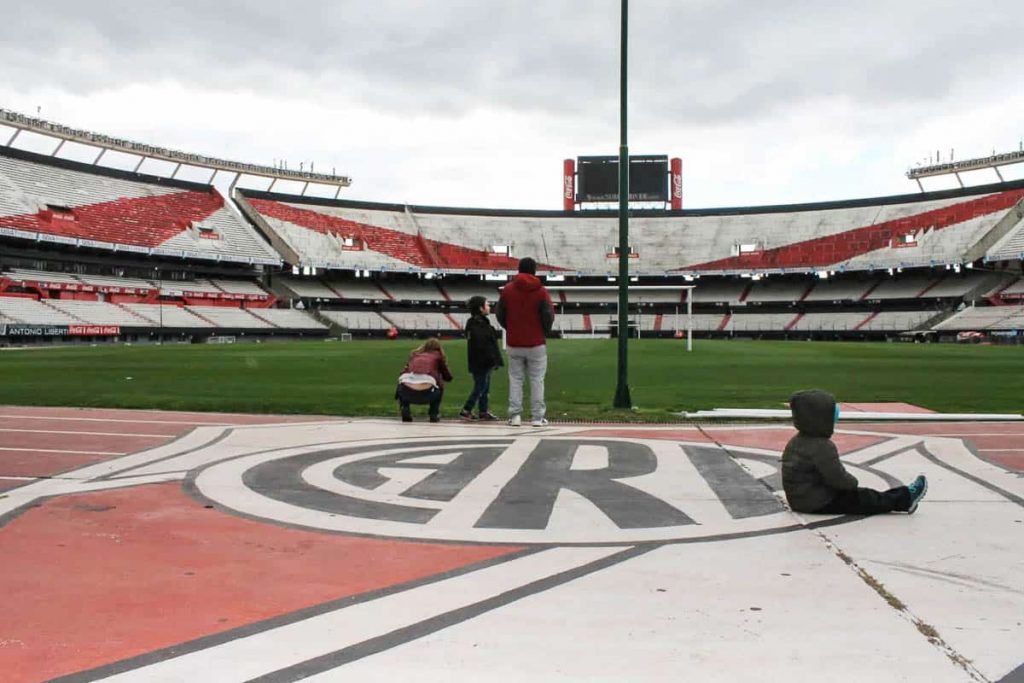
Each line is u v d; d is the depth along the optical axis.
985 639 3.25
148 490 6.39
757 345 46.09
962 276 74.94
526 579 4.07
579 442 9.09
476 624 3.44
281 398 14.75
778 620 3.47
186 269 73.00
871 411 12.45
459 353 34.31
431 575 4.16
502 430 10.20
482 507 5.81
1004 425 10.73
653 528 5.16
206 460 7.83
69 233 59.62
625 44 12.38
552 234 89.31
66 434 9.70
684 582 4.01
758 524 5.25
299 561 4.42
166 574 4.18
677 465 7.59
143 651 3.16
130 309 60.81
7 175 60.97
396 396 11.04
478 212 91.00
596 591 3.88
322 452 8.35
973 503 5.84
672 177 89.62
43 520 5.38
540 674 2.94
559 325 80.06
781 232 84.12
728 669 2.97
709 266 82.31
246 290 75.81
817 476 5.50
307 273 80.50
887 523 5.25
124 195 69.81
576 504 5.89
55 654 3.13
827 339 73.00
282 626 3.43
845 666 2.99
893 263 74.00
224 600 3.77
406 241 84.69
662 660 3.06
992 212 73.75
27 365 26.28
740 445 8.86
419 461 7.80
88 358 31.34
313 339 70.88
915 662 3.02
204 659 3.08
